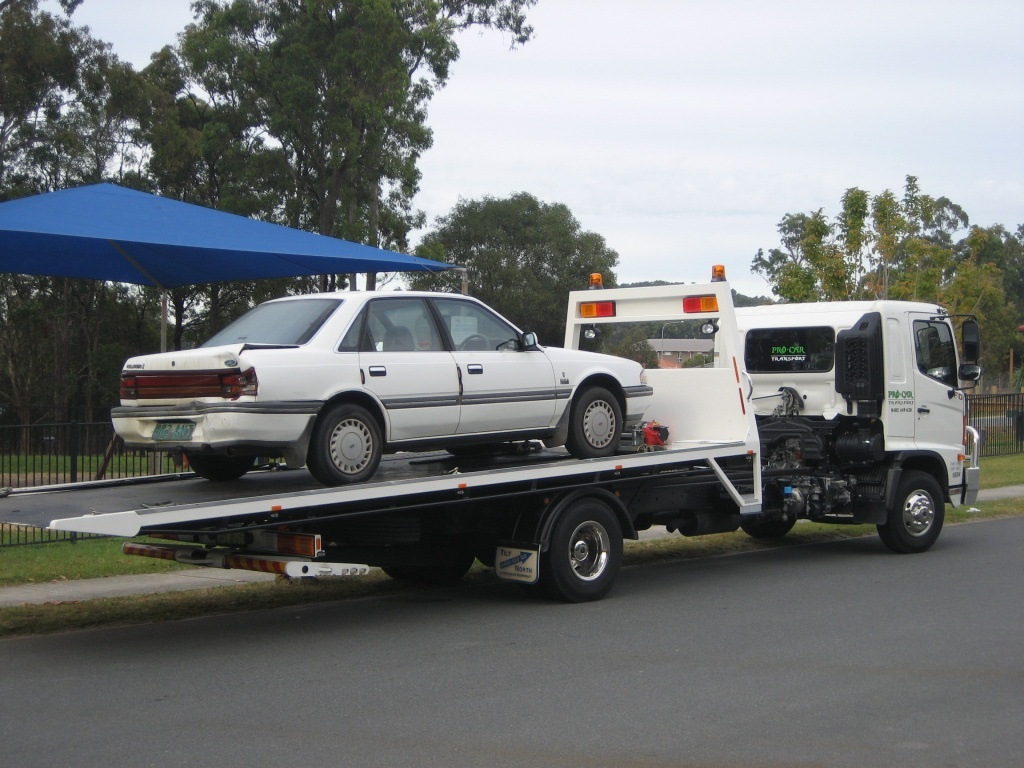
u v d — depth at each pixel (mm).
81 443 13336
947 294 27984
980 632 8383
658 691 6676
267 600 10016
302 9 36219
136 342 44656
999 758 5418
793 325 12562
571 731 5852
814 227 26047
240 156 39125
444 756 5438
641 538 14039
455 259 57969
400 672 7223
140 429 8320
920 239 29406
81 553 12125
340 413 8312
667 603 9734
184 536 8234
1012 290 70188
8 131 38594
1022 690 6695
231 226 12859
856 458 12227
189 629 8766
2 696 6664
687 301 11336
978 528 15141
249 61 37281
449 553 10000
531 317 57031
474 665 7406
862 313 12250
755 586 10609
